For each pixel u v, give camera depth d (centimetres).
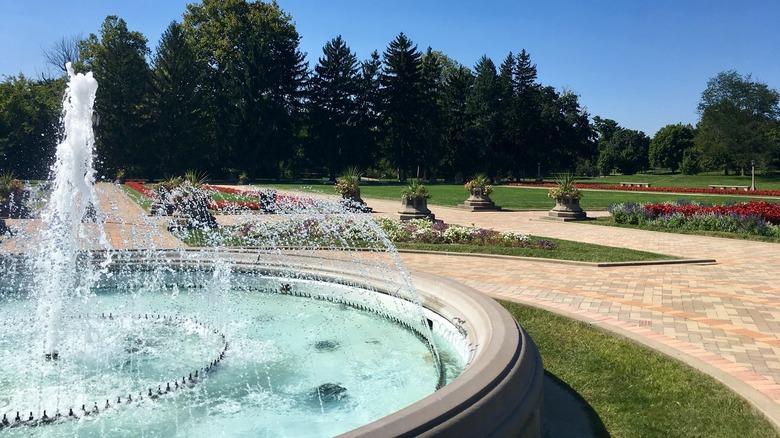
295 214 1758
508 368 371
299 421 443
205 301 844
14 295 850
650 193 4150
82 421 440
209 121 5869
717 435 416
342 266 893
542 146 7125
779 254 1343
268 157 6000
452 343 591
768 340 650
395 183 6034
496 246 1398
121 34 5500
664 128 9369
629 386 515
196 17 6169
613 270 1117
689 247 1474
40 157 5406
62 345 629
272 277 914
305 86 6294
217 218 2017
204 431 423
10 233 1546
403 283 726
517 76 6900
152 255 968
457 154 6600
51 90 5853
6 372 546
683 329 696
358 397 491
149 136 5412
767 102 6000
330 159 6231
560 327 688
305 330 697
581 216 2256
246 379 533
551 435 427
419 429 282
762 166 6100
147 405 470
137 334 676
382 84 6262
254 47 5784
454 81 6719
